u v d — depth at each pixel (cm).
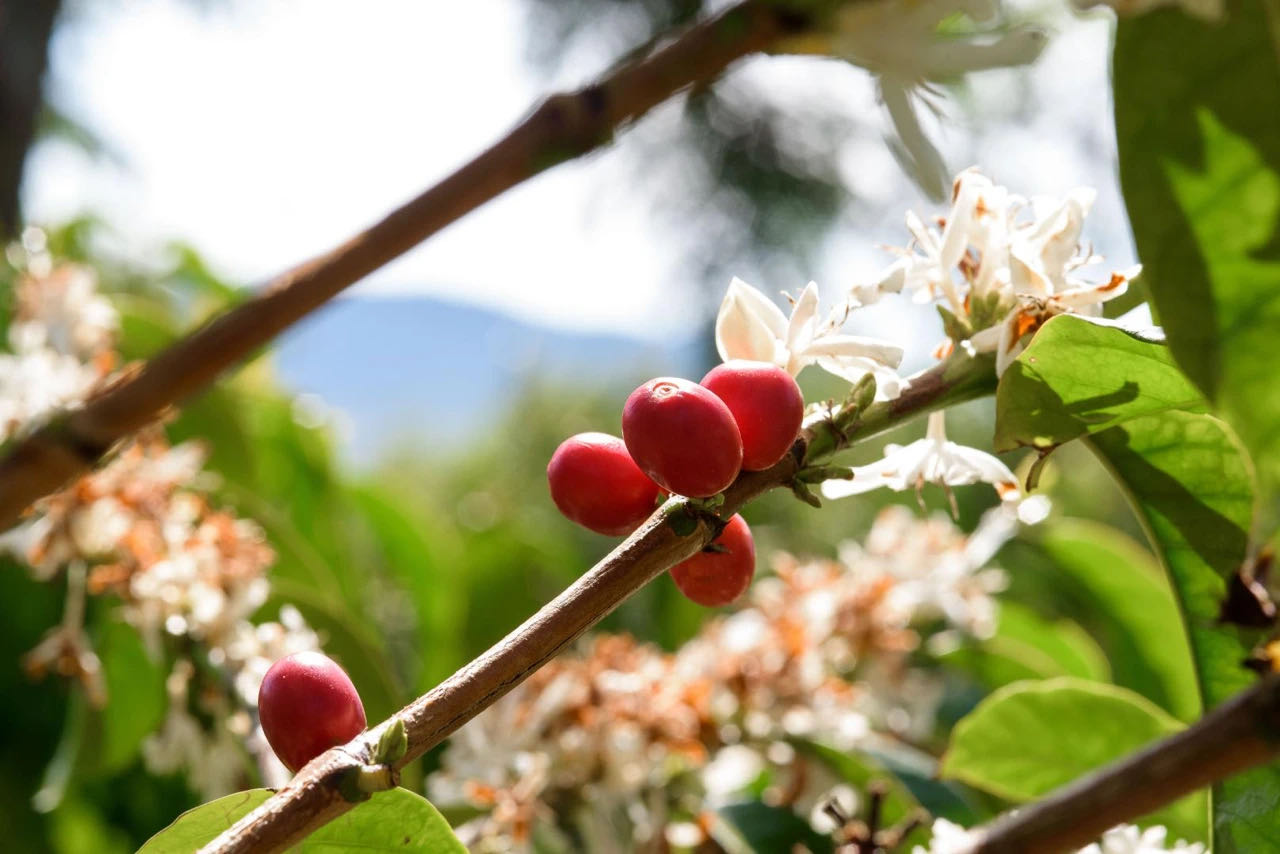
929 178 29
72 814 63
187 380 33
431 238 31
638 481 31
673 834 48
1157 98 29
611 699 48
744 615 59
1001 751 44
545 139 30
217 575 44
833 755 51
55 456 33
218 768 43
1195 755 28
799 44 29
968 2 29
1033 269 32
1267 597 32
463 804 47
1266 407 28
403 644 81
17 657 63
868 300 33
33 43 91
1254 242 29
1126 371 32
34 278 56
